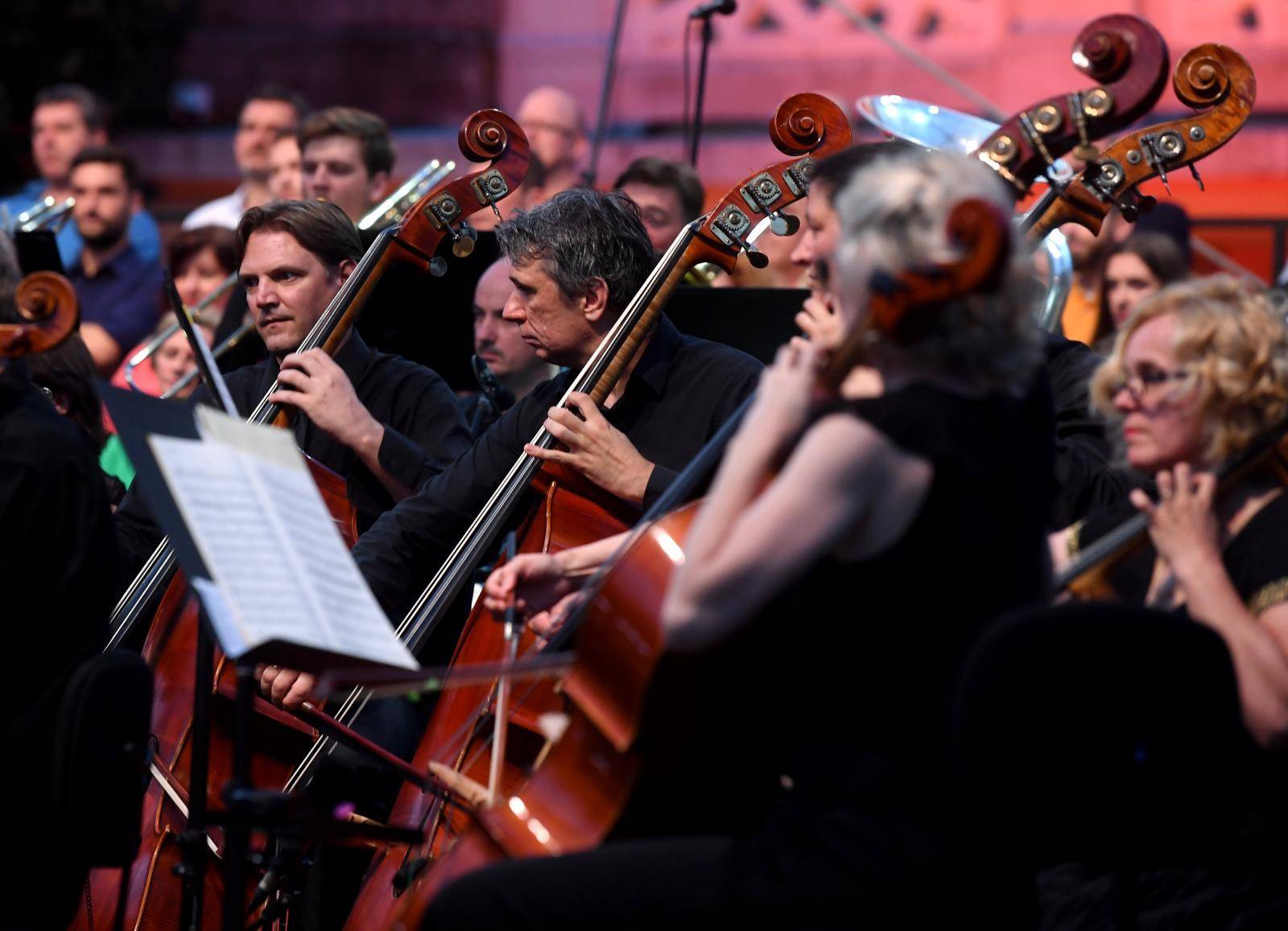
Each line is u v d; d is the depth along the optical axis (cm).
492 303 1314
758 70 3117
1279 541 737
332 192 1614
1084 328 1529
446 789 812
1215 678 669
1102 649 654
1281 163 2767
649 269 1030
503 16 3294
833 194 784
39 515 788
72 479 806
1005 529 638
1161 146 905
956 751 634
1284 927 746
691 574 612
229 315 1552
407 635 977
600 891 652
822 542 602
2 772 785
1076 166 961
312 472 1050
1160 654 661
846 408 614
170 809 962
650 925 647
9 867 772
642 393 1022
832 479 599
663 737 689
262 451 734
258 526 695
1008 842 653
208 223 1844
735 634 666
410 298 1355
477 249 1358
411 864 883
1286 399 738
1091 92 875
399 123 3328
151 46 3100
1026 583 655
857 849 625
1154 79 865
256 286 1160
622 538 870
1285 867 751
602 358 992
